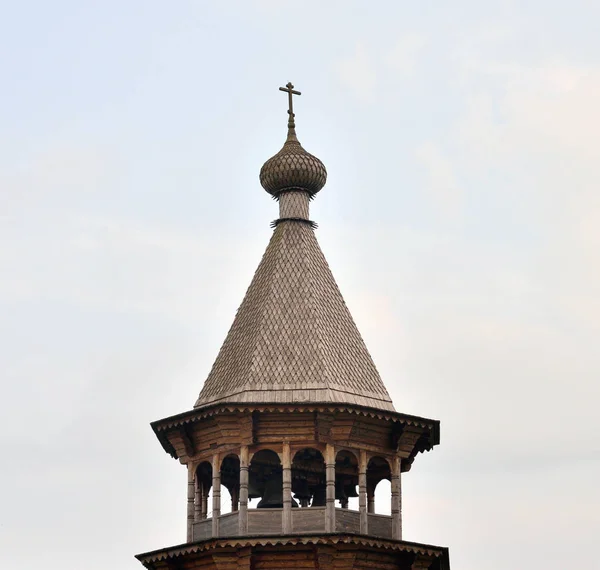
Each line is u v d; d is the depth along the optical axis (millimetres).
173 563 109500
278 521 107375
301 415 109062
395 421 111188
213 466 110625
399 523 110750
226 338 116625
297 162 120500
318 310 115062
